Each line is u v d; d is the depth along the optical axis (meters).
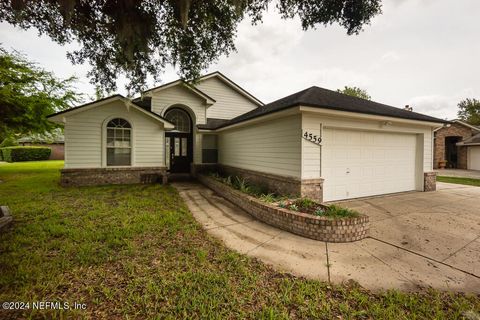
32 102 10.62
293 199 5.30
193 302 2.10
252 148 8.05
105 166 9.02
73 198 6.45
